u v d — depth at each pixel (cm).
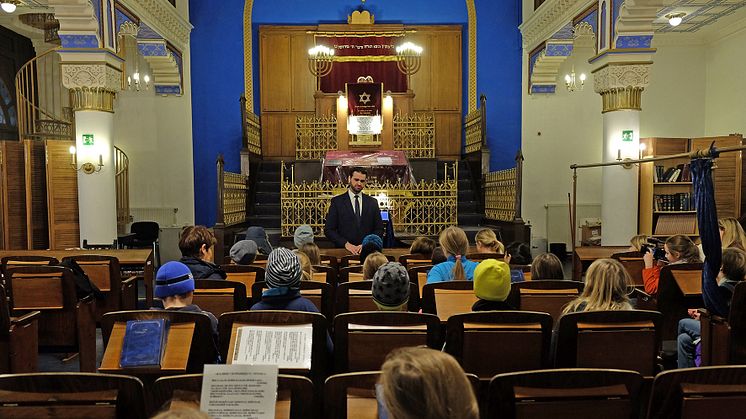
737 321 353
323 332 279
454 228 446
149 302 662
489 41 1359
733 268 413
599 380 205
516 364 286
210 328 279
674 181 944
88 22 809
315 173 1254
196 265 428
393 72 1373
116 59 866
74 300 470
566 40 1184
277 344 265
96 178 850
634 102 857
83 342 479
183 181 1290
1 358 369
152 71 1256
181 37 1261
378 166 1141
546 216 1336
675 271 473
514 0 1355
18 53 1273
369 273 434
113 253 671
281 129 1388
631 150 861
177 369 265
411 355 125
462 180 1295
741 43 1173
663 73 1296
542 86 1320
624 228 873
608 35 861
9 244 888
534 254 1323
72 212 884
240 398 197
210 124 1315
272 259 315
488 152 1212
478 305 323
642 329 285
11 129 1241
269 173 1297
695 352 421
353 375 205
